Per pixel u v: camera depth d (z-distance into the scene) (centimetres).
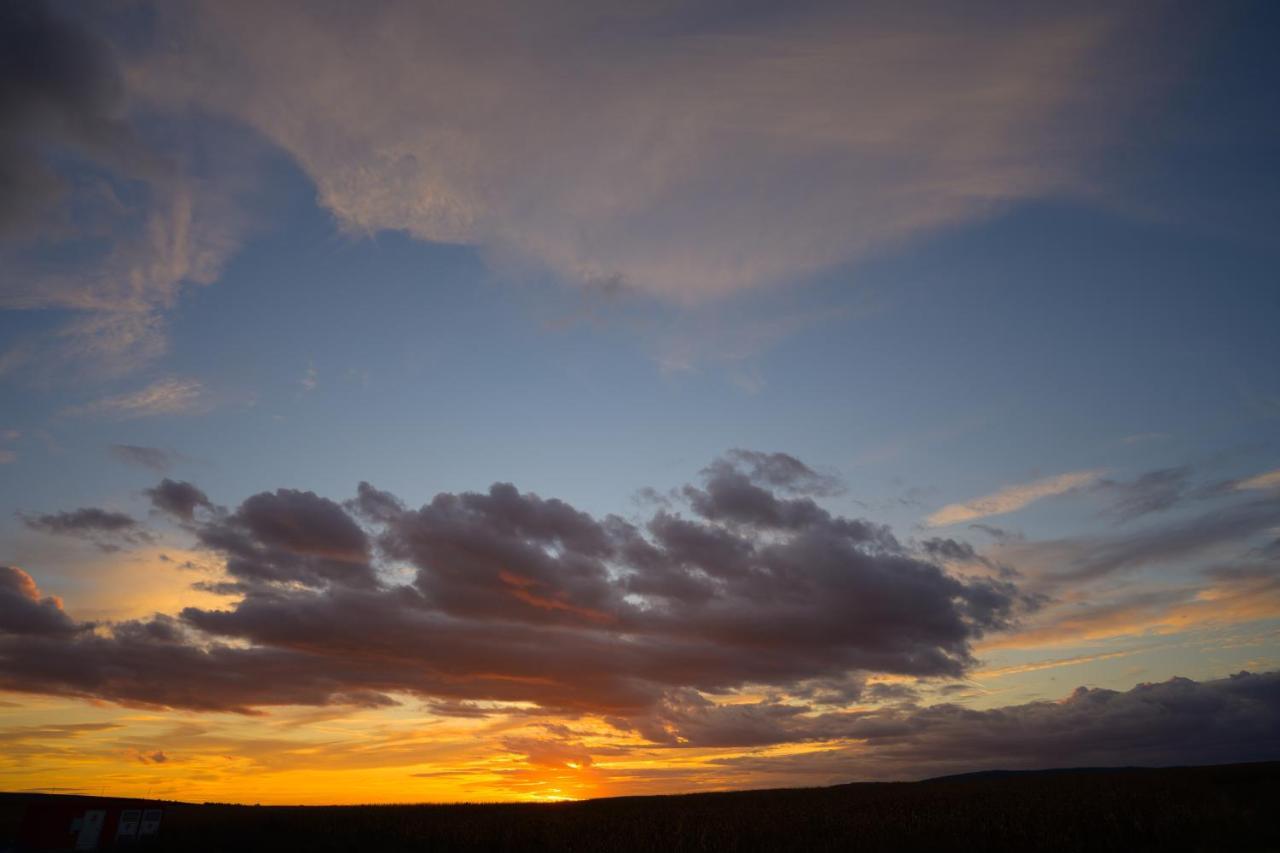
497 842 4694
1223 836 3594
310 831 5238
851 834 4353
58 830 4722
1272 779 5328
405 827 5256
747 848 4222
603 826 5128
